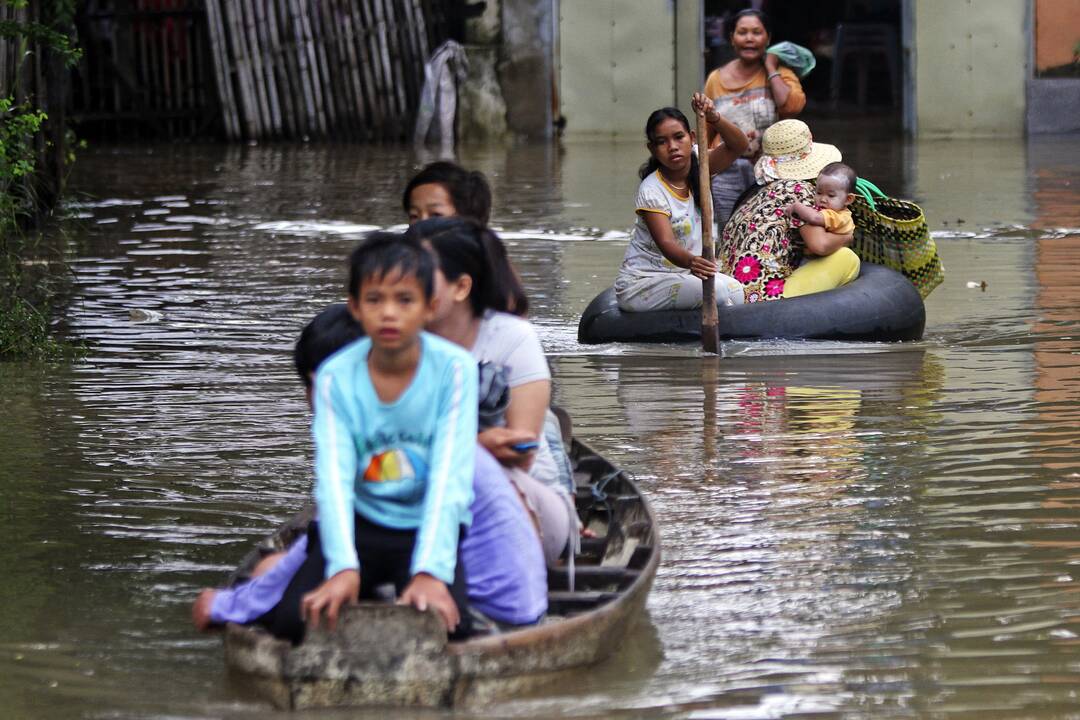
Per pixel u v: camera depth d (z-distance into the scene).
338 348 10.52
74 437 16.14
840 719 9.40
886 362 19.08
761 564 12.11
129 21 51.50
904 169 41.00
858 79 57.81
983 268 25.97
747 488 14.09
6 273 26.11
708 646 10.51
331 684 9.27
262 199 36.53
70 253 28.47
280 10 50.94
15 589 11.80
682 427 16.25
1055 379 18.02
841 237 20.73
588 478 13.05
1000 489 13.90
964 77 50.00
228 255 28.38
